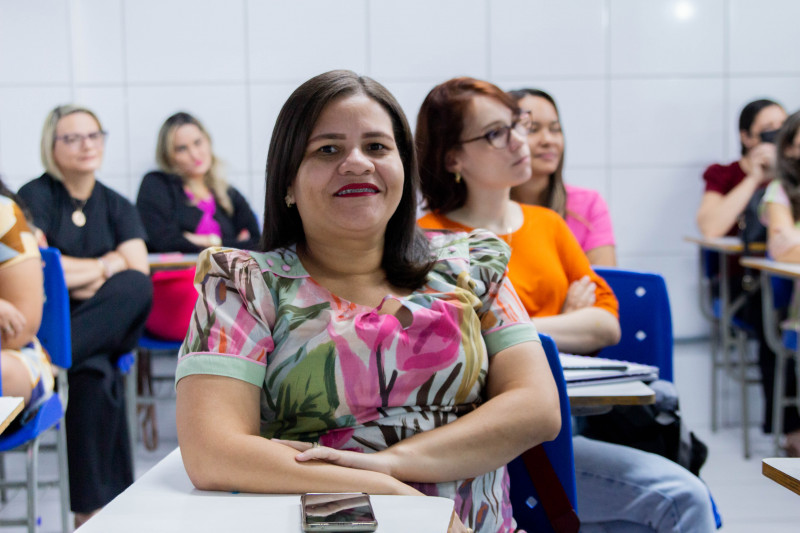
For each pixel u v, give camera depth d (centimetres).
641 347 198
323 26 516
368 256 124
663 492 154
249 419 110
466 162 196
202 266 118
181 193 430
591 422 182
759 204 368
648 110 532
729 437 367
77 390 254
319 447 107
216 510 92
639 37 527
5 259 207
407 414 118
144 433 357
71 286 302
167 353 510
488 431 116
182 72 511
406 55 521
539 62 526
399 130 125
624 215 539
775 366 353
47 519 274
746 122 448
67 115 320
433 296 123
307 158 121
